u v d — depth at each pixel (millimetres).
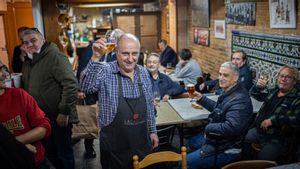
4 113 1856
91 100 3219
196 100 3277
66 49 5973
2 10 5746
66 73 2582
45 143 2732
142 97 2031
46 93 2627
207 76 5484
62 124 2658
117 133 1996
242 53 4020
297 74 2793
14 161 1514
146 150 2078
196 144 3064
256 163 1854
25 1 5871
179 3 7258
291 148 2650
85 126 3229
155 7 9656
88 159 3600
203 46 6379
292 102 2744
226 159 2607
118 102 1968
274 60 3736
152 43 9766
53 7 5062
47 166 2051
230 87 2676
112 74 1996
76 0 6062
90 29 10758
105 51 1948
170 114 3115
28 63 2674
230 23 4977
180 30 7426
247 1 4355
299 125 2631
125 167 2045
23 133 1906
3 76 1853
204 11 6059
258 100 3543
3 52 5914
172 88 3861
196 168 2629
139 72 2092
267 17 3896
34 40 2555
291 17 3406
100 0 6273
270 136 2779
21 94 1923
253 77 4254
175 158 1937
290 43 3406
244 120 2537
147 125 2098
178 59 6836
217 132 2576
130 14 9516
